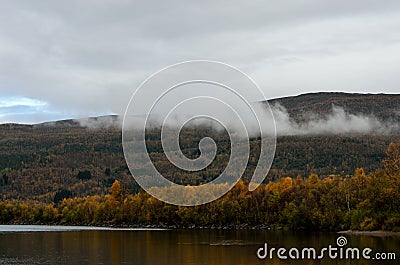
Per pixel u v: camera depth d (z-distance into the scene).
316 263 71.06
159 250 90.19
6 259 80.38
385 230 122.25
